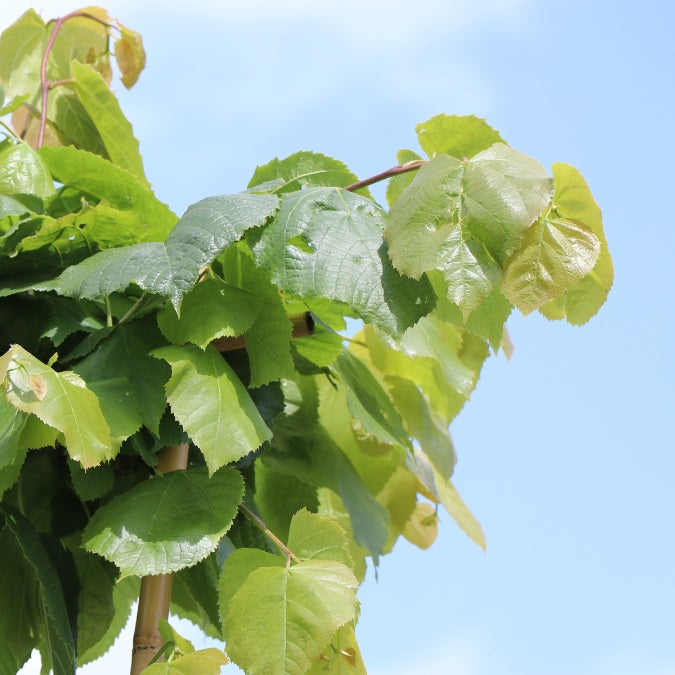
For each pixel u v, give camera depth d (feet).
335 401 5.18
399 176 4.61
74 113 5.49
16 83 5.55
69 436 3.98
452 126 4.52
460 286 4.14
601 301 4.36
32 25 5.55
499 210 4.15
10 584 4.59
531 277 4.17
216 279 4.33
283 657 4.05
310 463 4.91
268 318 4.31
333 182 4.69
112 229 4.42
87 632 4.75
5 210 4.45
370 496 5.02
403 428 4.99
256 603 4.09
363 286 4.17
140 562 4.12
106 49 5.68
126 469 4.59
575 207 4.32
